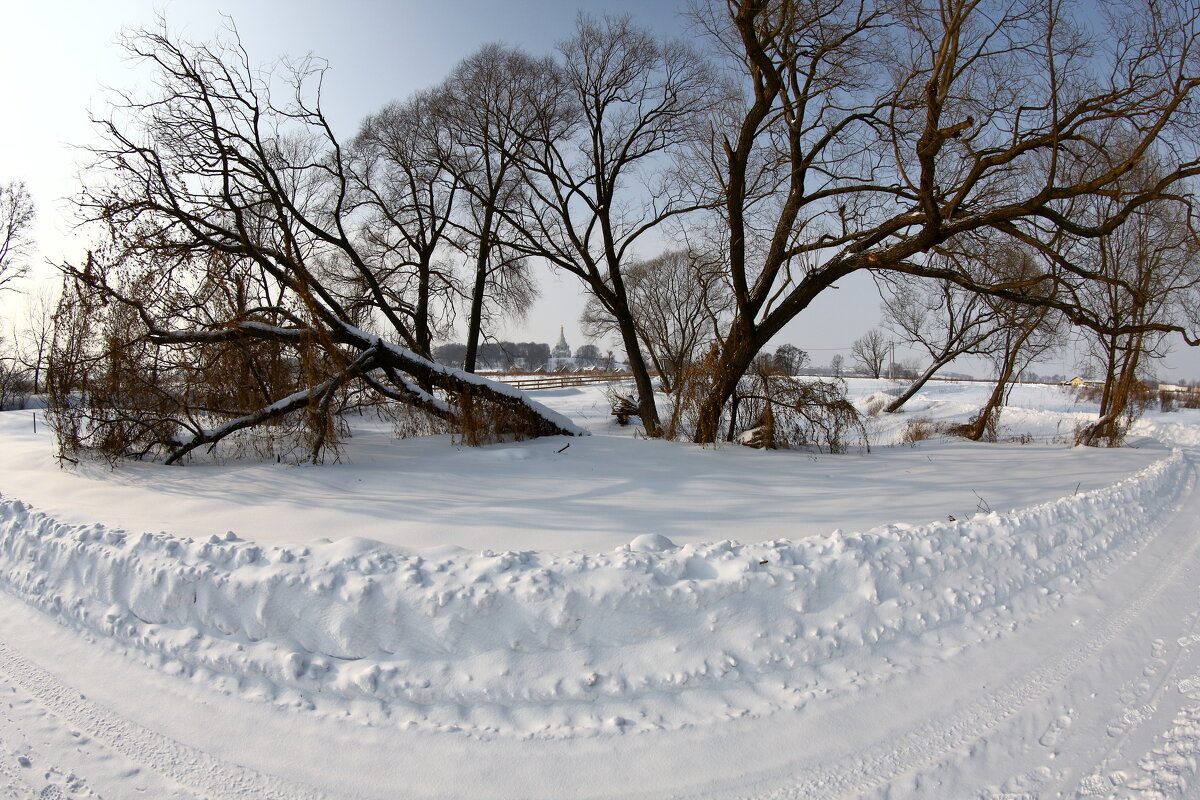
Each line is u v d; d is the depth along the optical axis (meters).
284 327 11.67
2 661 4.70
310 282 12.10
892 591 5.11
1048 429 26.88
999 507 8.32
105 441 11.07
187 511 7.80
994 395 22.03
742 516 7.67
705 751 3.71
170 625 4.86
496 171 22.19
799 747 3.74
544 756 3.67
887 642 4.79
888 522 7.41
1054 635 5.09
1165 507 9.58
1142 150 9.67
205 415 12.00
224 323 11.20
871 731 3.88
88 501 8.42
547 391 45.31
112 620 4.98
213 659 4.48
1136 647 4.93
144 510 7.89
